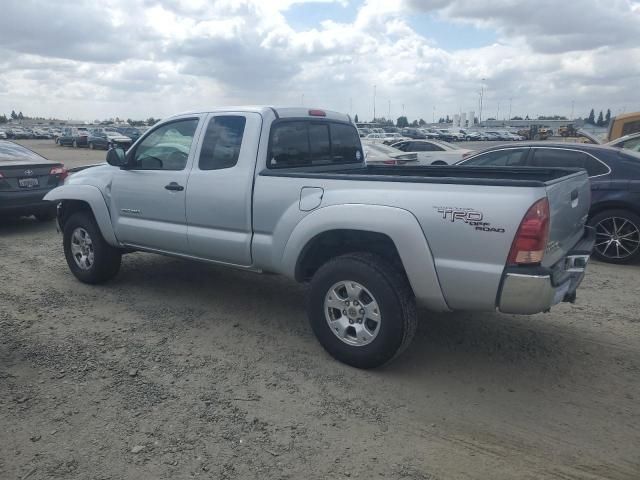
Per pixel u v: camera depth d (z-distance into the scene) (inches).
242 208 181.0
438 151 677.9
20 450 122.7
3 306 214.8
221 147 190.5
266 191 175.0
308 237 163.5
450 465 118.9
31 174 369.4
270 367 164.2
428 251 143.7
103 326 195.3
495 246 135.3
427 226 143.2
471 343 182.9
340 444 126.2
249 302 222.4
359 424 134.6
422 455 122.4
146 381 154.6
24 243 335.0
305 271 175.3
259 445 125.4
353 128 229.6
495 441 127.9
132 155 217.9
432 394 149.4
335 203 158.1
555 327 196.4
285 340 184.4
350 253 160.2
